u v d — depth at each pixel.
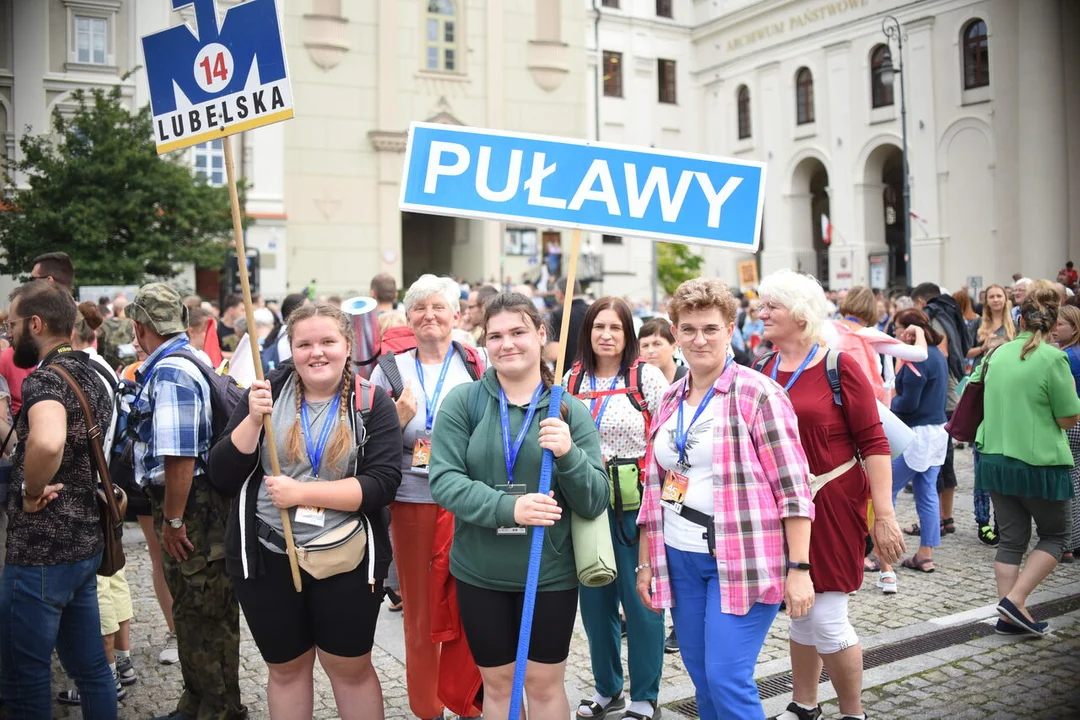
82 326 5.48
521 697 2.86
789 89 32.19
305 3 25.44
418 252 31.45
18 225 16.44
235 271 16.42
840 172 30.55
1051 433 4.90
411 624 3.88
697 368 3.22
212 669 3.86
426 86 26.78
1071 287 17.12
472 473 3.11
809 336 3.70
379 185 26.33
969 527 7.74
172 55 3.32
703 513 3.16
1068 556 6.66
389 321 5.64
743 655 3.03
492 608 3.07
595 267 24.03
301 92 25.53
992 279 26.34
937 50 27.38
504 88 27.83
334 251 25.91
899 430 3.88
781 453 3.09
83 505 3.46
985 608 5.52
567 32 28.53
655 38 35.25
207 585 3.82
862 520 3.64
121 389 4.24
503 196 3.22
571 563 3.09
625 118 34.59
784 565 3.14
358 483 3.18
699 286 3.20
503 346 3.07
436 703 3.89
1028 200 25.17
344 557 3.16
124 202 16.80
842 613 3.64
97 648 3.60
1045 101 24.70
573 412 3.14
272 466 3.12
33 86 20.67
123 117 17.19
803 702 3.87
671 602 3.27
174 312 3.91
